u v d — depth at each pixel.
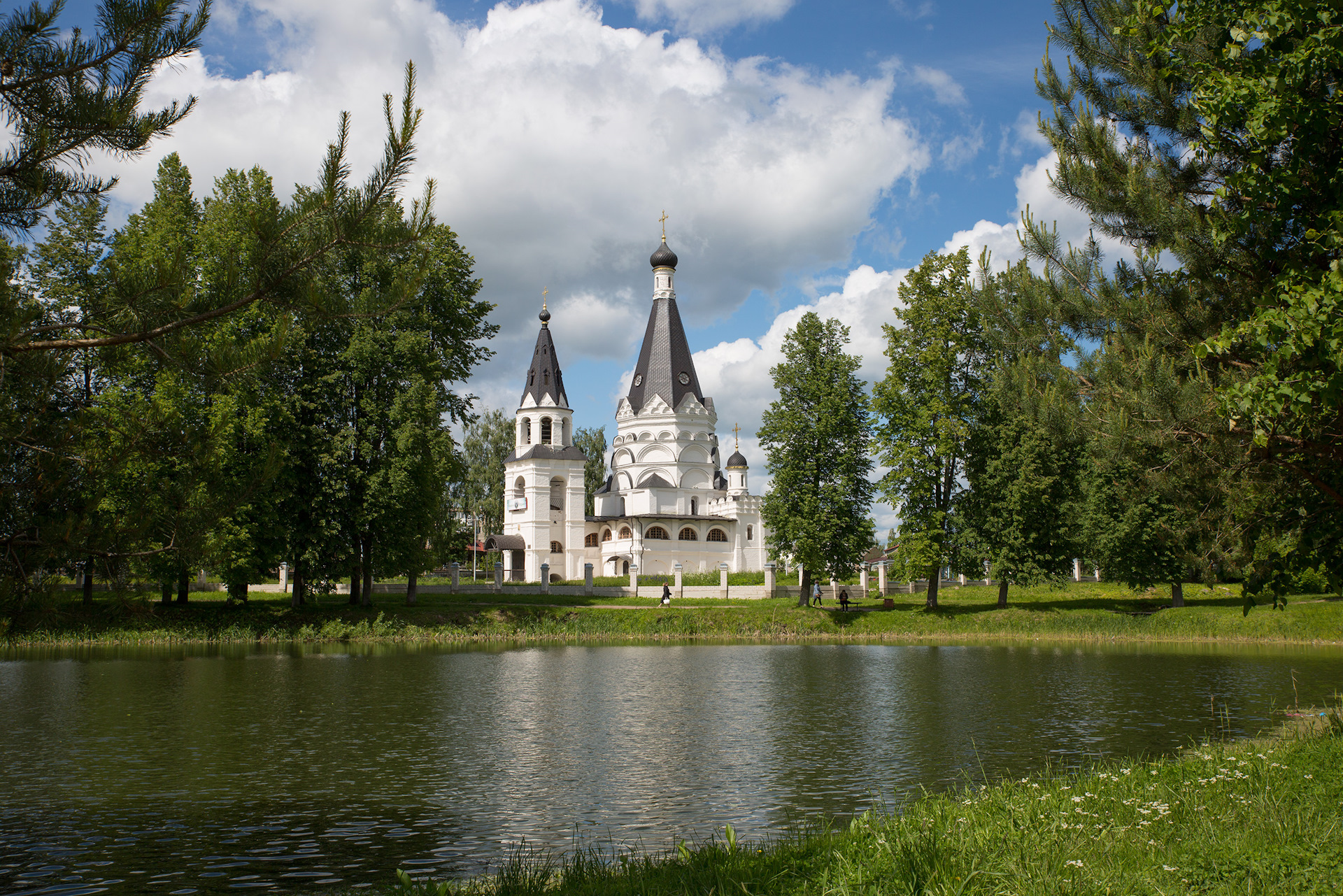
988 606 54.47
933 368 52.00
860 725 21.84
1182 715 23.06
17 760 17.95
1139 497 17.77
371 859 12.32
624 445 106.44
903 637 49.88
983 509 52.62
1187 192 16.45
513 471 102.94
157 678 30.52
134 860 12.25
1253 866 8.62
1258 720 22.06
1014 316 18.53
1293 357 13.03
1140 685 29.02
